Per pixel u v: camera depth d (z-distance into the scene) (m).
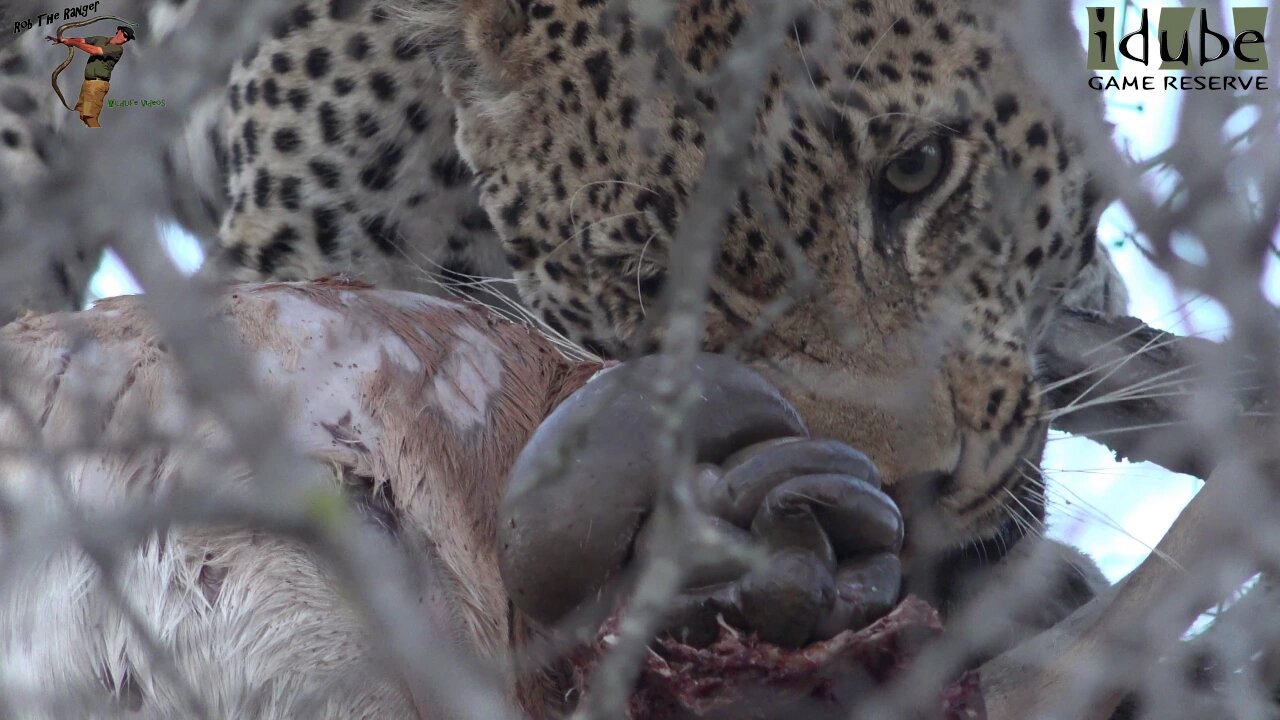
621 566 4.83
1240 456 4.50
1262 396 4.65
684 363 3.61
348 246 9.70
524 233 8.48
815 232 7.68
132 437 4.62
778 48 7.46
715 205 3.73
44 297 6.19
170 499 3.28
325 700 4.82
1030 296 8.22
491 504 5.78
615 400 4.92
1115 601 5.07
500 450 5.91
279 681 4.99
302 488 3.39
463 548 5.54
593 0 8.31
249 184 9.84
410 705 4.98
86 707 5.08
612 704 3.46
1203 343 4.45
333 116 9.60
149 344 5.50
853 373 7.43
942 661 4.47
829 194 7.72
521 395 6.11
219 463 4.45
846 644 4.54
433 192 9.58
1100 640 5.03
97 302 5.79
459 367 6.00
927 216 7.92
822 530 4.63
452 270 9.78
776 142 7.59
